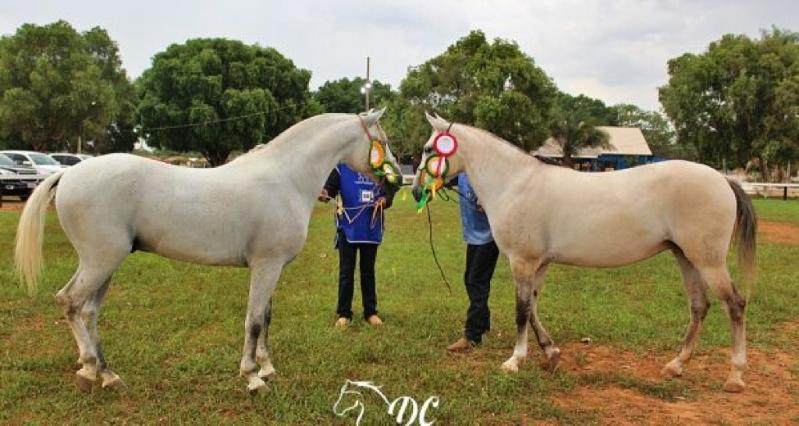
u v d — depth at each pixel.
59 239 11.16
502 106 36.62
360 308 6.93
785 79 33.34
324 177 4.71
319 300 7.23
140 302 6.83
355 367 4.98
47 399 4.17
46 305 6.58
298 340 5.60
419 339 5.81
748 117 35.19
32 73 33.69
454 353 5.48
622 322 6.42
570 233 4.81
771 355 5.49
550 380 4.81
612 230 4.70
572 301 7.37
